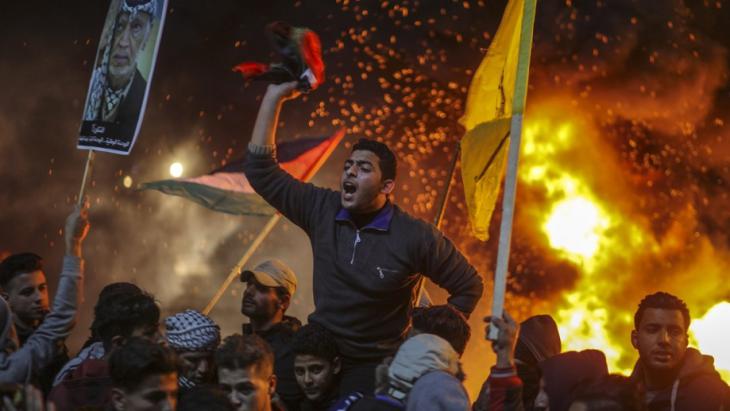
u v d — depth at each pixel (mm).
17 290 5723
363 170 5379
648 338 5090
